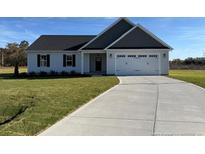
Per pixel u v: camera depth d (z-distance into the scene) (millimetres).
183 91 14617
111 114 8883
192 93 13812
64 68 33062
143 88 16125
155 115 8742
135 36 30781
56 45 33562
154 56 30531
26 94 13164
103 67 34375
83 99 11750
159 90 15109
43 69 33094
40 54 33031
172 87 16578
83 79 23438
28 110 9391
